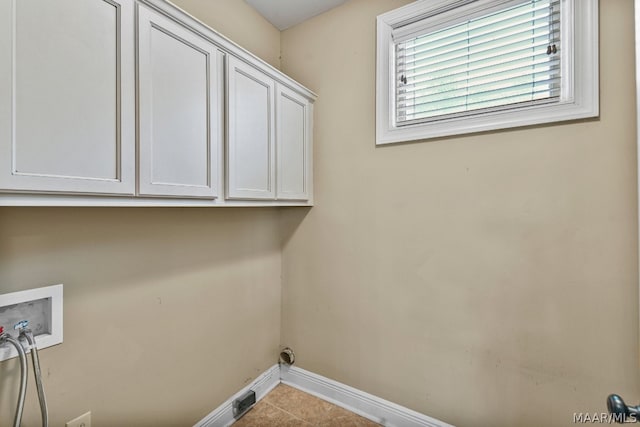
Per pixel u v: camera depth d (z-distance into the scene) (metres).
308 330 1.84
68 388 0.97
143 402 1.19
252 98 1.33
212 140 1.14
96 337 1.04
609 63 1.08
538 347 1.22
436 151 1.42
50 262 0.93
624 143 1.06
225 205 1.22
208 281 1.46
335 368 1.74
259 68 1.37
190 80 1.06
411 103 1.53
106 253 1.07
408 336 1.51
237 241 1.63
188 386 1.37
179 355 1.33
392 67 1.55
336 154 1.72
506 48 1.31
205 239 1.45
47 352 0.92
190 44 1.05
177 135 1.01
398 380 1.54
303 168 1.71
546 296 1.20
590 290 1.12
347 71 1.67
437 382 1.44
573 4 1.13
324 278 1.77
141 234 1.18
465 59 1.40
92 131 0.79
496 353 1.30
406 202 1.50
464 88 1.39
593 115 1.09
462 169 1.36
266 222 1.83
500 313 1.29
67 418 0.97
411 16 1.47
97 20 0.80
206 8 1.45
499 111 1.29
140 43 0.89
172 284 1.30
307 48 1.82
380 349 1.59
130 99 0.87
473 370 1.35
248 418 1.60
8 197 0.67
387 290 1.57
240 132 1.26
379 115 1.56
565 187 1.16
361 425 1.56
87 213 1.02
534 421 1.23
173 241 1.30
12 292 0.85
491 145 1.29
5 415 0.85
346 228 1.69
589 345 1.13
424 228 1.46
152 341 1.22
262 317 1.80
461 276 1.37
